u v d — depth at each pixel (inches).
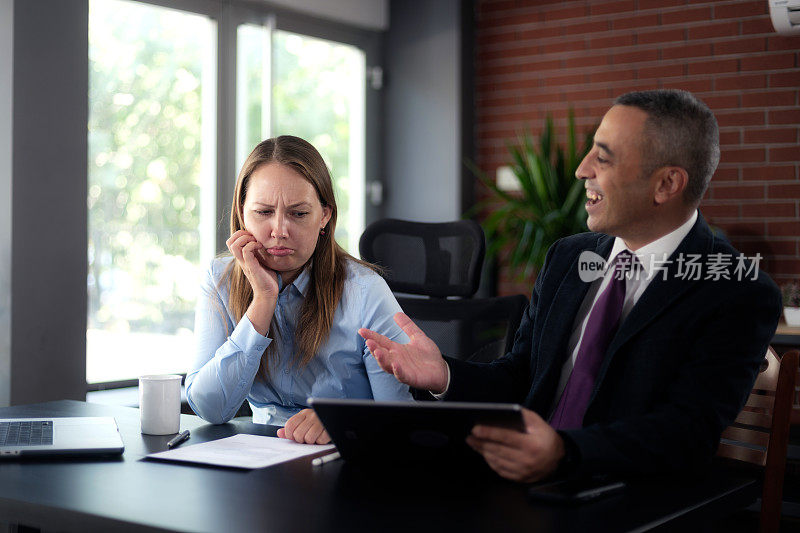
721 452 67.7
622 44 185.8
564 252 67.2
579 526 43.1
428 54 200.4
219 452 58.8
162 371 157.8
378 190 205.6
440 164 199.8
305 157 72.6
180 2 157.4
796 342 132.7
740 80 172.9
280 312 74.7
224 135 166.7
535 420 47.7
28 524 47.8
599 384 56.4
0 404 125.0
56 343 129.8
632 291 59.5
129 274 151.8
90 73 144.7
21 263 124.8
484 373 64.2
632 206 55.8
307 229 71.4
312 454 58.4
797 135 167.5
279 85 180.2
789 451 124.4
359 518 44.2
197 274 163.8
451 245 97.0
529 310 69.7
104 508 46.2
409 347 60.4
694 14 177.5
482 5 202.7
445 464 52.6
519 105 198.5
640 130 54.2
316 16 185.3
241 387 70.2
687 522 46.4
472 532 42.0
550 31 194.4
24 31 124.0
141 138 153.6
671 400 53.1
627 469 49.5
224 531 42.3
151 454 58.2
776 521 65.5
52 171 128.6
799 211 167.3
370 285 74.7
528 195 176.6
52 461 57.1
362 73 200.8
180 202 160.6
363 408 49.8
